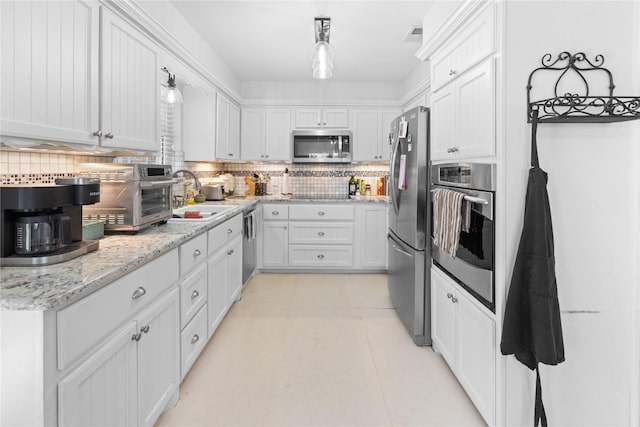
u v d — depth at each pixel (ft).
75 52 5.06
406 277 9.02
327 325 9.66
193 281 6.95
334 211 14.52
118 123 6.12
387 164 16.38
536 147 4.88
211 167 15.07
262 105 15.39
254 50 11.82
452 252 6.32
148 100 7.20
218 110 12.52
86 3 5.26
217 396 6.50
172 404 6.14
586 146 5.09
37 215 4.42
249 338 8.85
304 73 14.35
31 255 4.29
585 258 5.14
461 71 6.36
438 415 6.05
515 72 5.04
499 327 5.23
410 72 14.08
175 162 11.89
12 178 5.16
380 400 6.44
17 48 4.08
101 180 6.34
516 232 5.13
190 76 9.91
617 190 5.13
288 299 11.67
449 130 7.00
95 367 3.86
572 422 5.26
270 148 15.44
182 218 8.52
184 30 9.34
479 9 5.68
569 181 5.10
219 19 9.45
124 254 4.84
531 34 5.03
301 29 10.14
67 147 5.06
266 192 16.58
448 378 7.15
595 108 5.10
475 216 5.91
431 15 8.63
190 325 6.82
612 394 5.23
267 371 7.35
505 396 5.18
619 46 5.08
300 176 16.48
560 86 5.07
